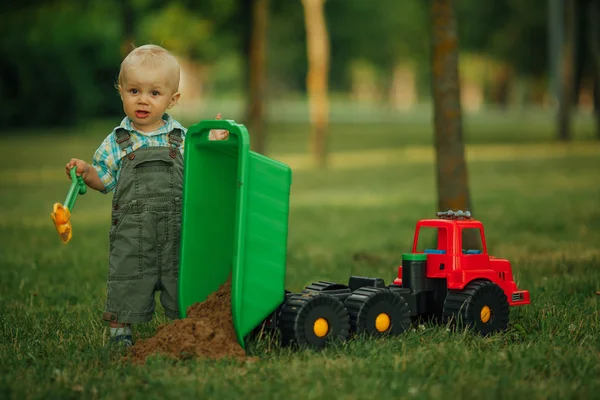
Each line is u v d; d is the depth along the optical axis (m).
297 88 102.62
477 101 98.88
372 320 4.89
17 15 27.17
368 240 11.37
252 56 22.83
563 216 13.26
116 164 4.98
